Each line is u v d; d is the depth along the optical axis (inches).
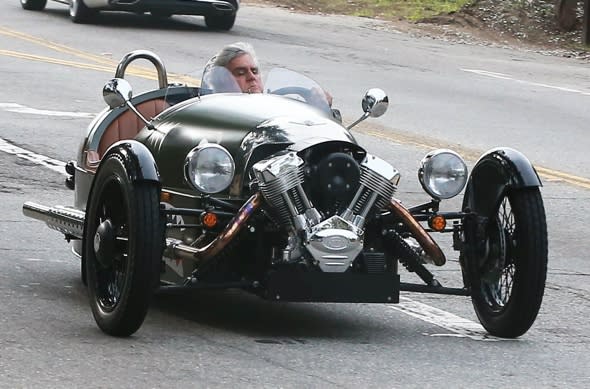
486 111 1622.8
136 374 546.0
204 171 609.3
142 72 1740.9
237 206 631.8
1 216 920.9
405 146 1343.5
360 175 621.3
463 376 571.2
